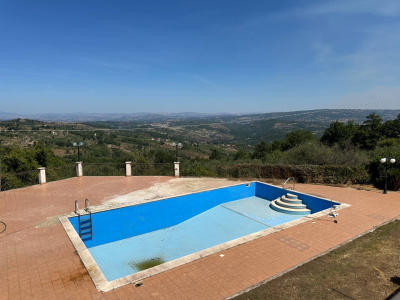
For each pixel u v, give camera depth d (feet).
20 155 63.98
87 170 68.59
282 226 27.71
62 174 64.18
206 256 21.47
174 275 18.71
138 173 64.08
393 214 31.68
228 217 39.96
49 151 77.20
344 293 16.42
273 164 58.34
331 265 19.97
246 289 17.03
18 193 40.75
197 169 59.88
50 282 18.17
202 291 16.84
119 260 28.19
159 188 45.32
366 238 24.88
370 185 47.39
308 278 18.22
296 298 16.05
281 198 44.29
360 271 19.01
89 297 16.42
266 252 22.20
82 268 20.03
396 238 24.68
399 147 59.16
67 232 26.25
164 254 29.60
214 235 34.27
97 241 31.71
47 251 22.75
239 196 48.67
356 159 54.75
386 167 43.29
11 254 22.24
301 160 61.77
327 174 50.96
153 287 17.31
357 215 31.24
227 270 19.38
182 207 39.22
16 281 18.34
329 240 24.50
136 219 34.65
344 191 43.83
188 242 32.58
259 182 50.19
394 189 43.96
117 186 45.93
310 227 27.61
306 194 41.27
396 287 16.89
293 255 21.66
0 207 34.27
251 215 40.50
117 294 16.66
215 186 47.50
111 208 32.50
